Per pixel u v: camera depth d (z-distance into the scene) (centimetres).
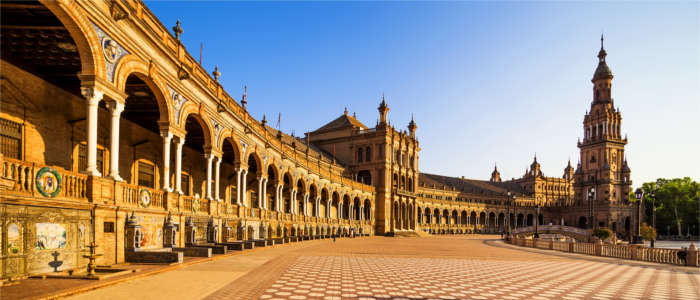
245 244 2703
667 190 11956
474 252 3312
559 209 13612
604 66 13112
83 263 1355
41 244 1202
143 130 2531
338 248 3306
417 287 1339
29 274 1162
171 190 2002
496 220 13025
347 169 8450
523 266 2178
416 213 9394
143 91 1986
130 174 2384
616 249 3019
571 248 3566
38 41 1530
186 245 2142
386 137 8244
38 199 1179
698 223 11550
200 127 2691
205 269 1579
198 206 2361
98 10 1424
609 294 1302
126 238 1588
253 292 1156
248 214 3256
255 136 3494
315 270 1702
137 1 1719
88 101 1417
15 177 1127
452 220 11969
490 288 1365
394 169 8500
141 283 1201
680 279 1728
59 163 1834
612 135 12725
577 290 1365
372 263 2098
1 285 1042
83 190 1382
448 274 1723
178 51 2117
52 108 1800
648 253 2716
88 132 1413
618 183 12538
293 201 4678
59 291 974
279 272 1596
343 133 8894
